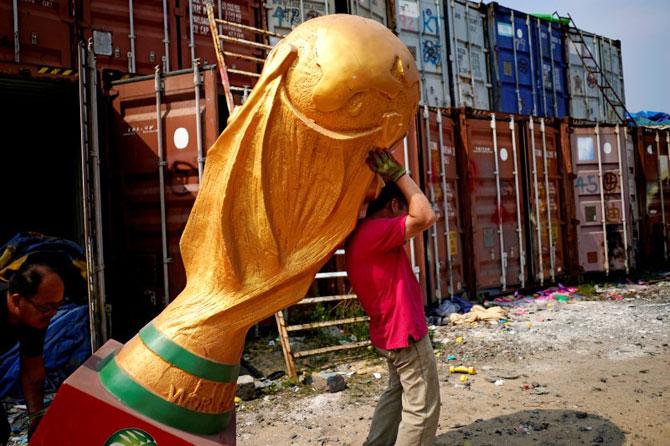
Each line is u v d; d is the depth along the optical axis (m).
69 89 5.61
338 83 1.68
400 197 2.30
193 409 1.74
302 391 4.25
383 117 1.79
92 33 6.36
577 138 9.59
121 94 5.50
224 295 1.79
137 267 5.43
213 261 1.81
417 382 2.25
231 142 1.80
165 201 5.35
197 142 5.24
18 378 4.14
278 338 5.55
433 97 10.99
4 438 2.22
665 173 11.45
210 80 5.24
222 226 1.76
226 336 1.79
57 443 1.67
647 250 10.73
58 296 2.06
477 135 8.10
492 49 12.27
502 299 8.08
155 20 6.84
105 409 1.67
